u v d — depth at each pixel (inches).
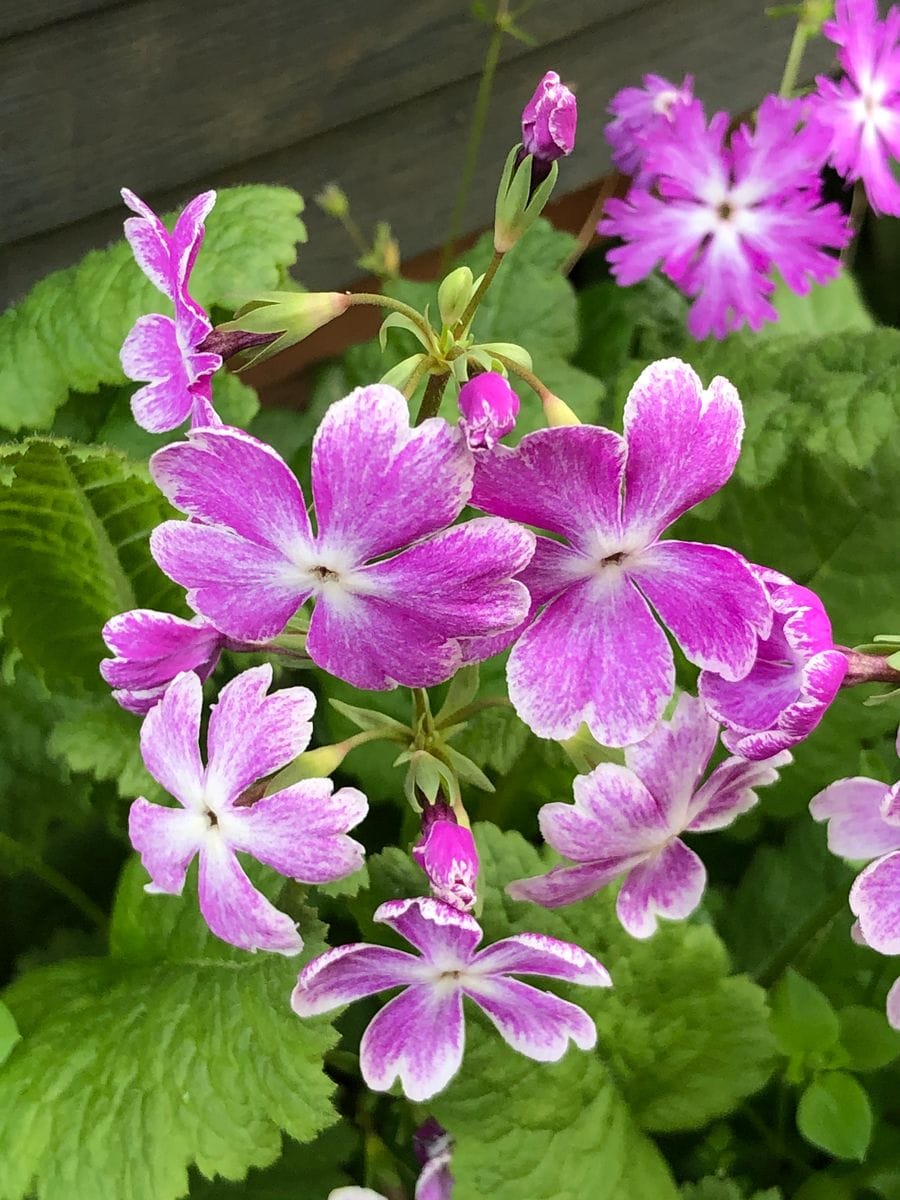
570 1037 7.4
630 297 13.9
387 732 7.2
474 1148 8.2
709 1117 8.6
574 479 5.7
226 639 7.0
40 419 10.4
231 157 13.4
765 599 5.7
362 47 13.6
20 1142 8.0
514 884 7.3
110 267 10.6
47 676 9.9
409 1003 7.3
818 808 7.6
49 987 9.0
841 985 9.8
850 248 14.5
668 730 6.9
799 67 17.5
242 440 5.5
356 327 15.7
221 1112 7.9
